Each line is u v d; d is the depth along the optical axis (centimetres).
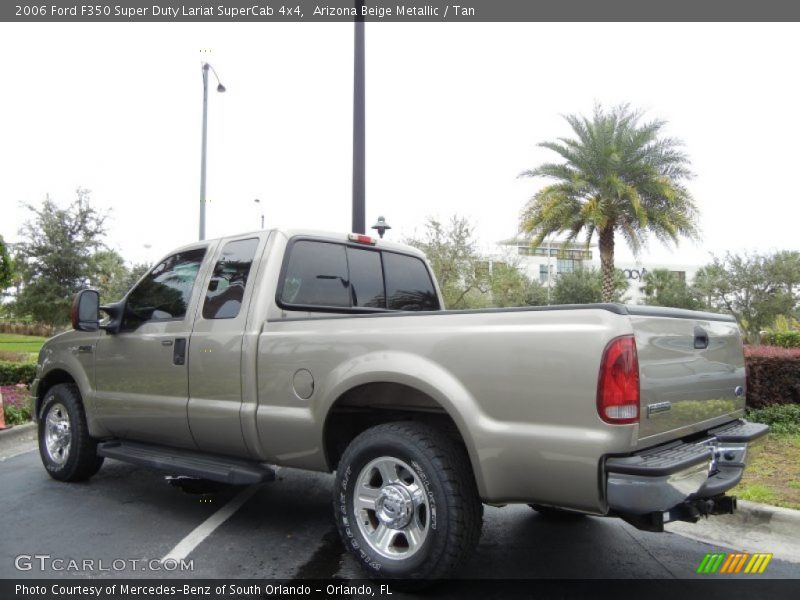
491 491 321
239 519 475
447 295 2817
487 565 396
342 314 482
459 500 330
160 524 461
